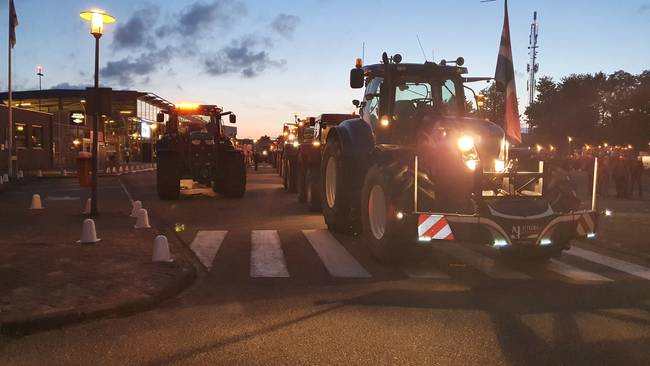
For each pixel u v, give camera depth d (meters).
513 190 7.47
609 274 7.52
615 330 5.12
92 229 9.21
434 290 6.61
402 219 7.41
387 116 9.23
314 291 6.58
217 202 17.36
